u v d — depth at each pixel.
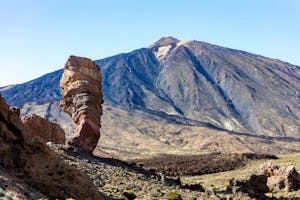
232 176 89.50
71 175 28.41
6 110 28.62
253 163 134.12
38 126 58.75
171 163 130.50
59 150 47.88
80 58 59.47
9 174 25.34
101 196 30.64
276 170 68.44
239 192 55.28
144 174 51.44
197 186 53.09
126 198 33.59
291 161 130.50
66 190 27.08
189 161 138.50
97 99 58.53
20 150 27.42
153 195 38.00
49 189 26.41
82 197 27.55
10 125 28.36
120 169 48.50
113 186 37.34
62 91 59.28
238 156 153.50
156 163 132.12
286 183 64.75
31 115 59.25
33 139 28.52
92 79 58.72
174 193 38.62
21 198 22.14
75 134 55.84
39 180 26.53
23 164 26.80
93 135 56.12
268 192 61.81
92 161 48.91
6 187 22.77
